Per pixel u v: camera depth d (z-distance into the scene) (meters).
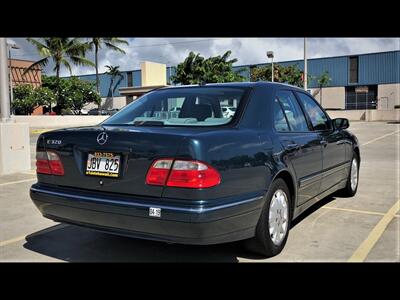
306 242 4.44
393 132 22.19
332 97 52.56
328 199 6.44
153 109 4.43
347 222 5.18
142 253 4.19
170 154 3.26
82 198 3.60
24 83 39.78
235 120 3.88
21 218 5.52
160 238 3.32
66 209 3.74
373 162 10.59
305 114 5.06
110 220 3.48
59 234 4.83
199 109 4.18
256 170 3.67
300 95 5.18
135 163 3.39
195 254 4.13
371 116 41.38
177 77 42.44
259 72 49.84
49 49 37.22
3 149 8.91
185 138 3.26
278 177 4.06
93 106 61.88
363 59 50.41
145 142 3.38
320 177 5.05
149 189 3.31
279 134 4.20
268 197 3.84
